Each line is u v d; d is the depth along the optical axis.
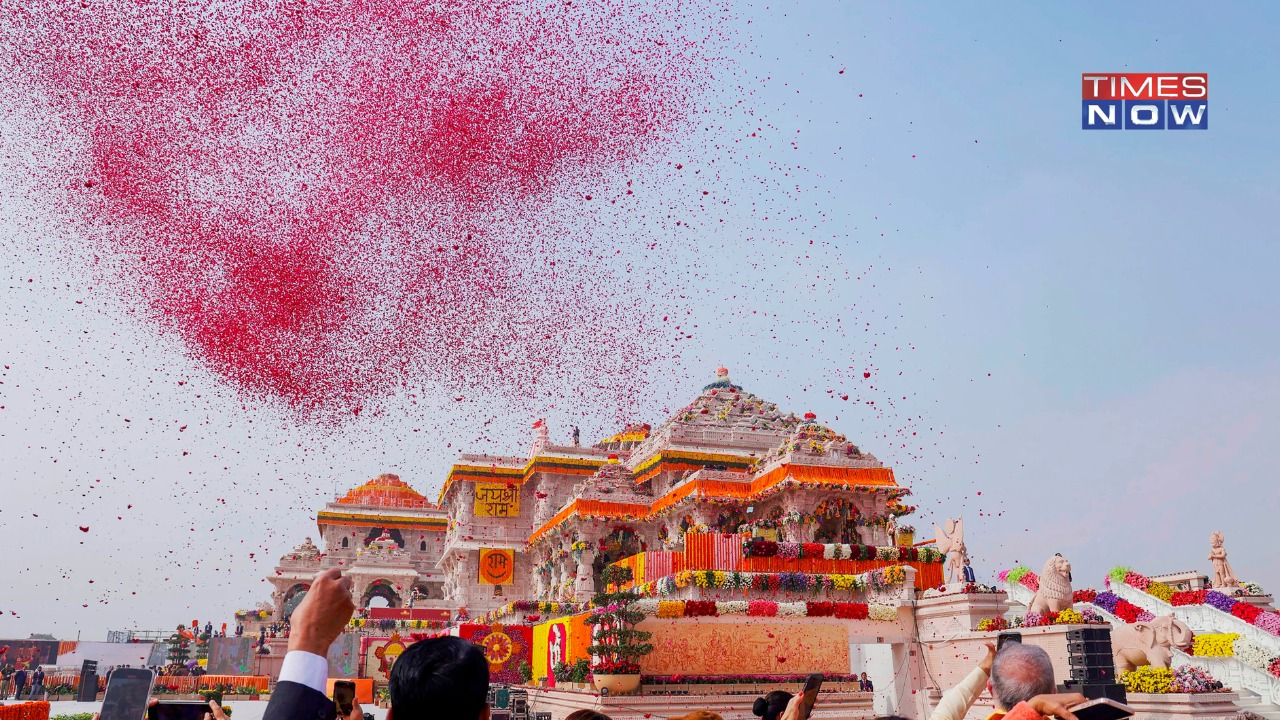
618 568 33.25
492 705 27.59
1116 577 32.94
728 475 48.03
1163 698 20.98
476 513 66.06
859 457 44.28
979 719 26.28
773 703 7.75
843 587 31.23
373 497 83.06
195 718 5.42
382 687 44.78
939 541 33.97
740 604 28.33
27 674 50.06
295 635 3.22
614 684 25.50
